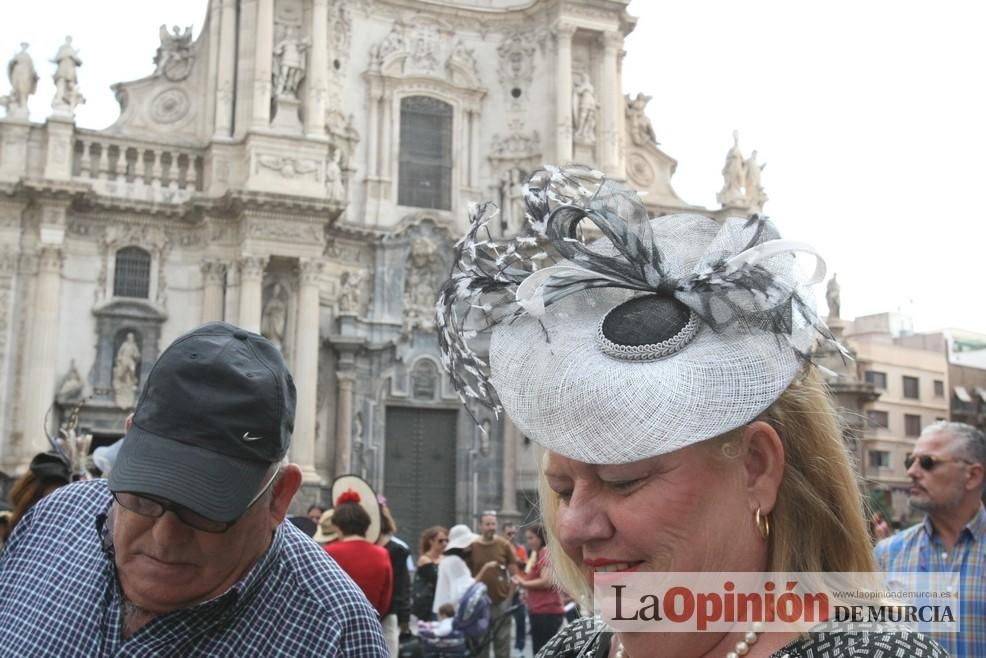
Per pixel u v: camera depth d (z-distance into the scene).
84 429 30.08
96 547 3.50
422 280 35.47
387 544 11.47
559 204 2.42
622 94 38.22
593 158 37.09
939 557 6.07
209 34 33.78
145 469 3.06
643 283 2.29
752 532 2.21
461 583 12.82
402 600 11.33
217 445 3.12
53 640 3.30
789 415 2.28
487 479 34.91
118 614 3.31
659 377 2.12
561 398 2.15
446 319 2.60
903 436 54.28
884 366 54.28
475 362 2.59
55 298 30.06
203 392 3.15
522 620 19.34
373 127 36.12
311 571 3.56
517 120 37.97
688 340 2.18
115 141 31.84
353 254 35.06
